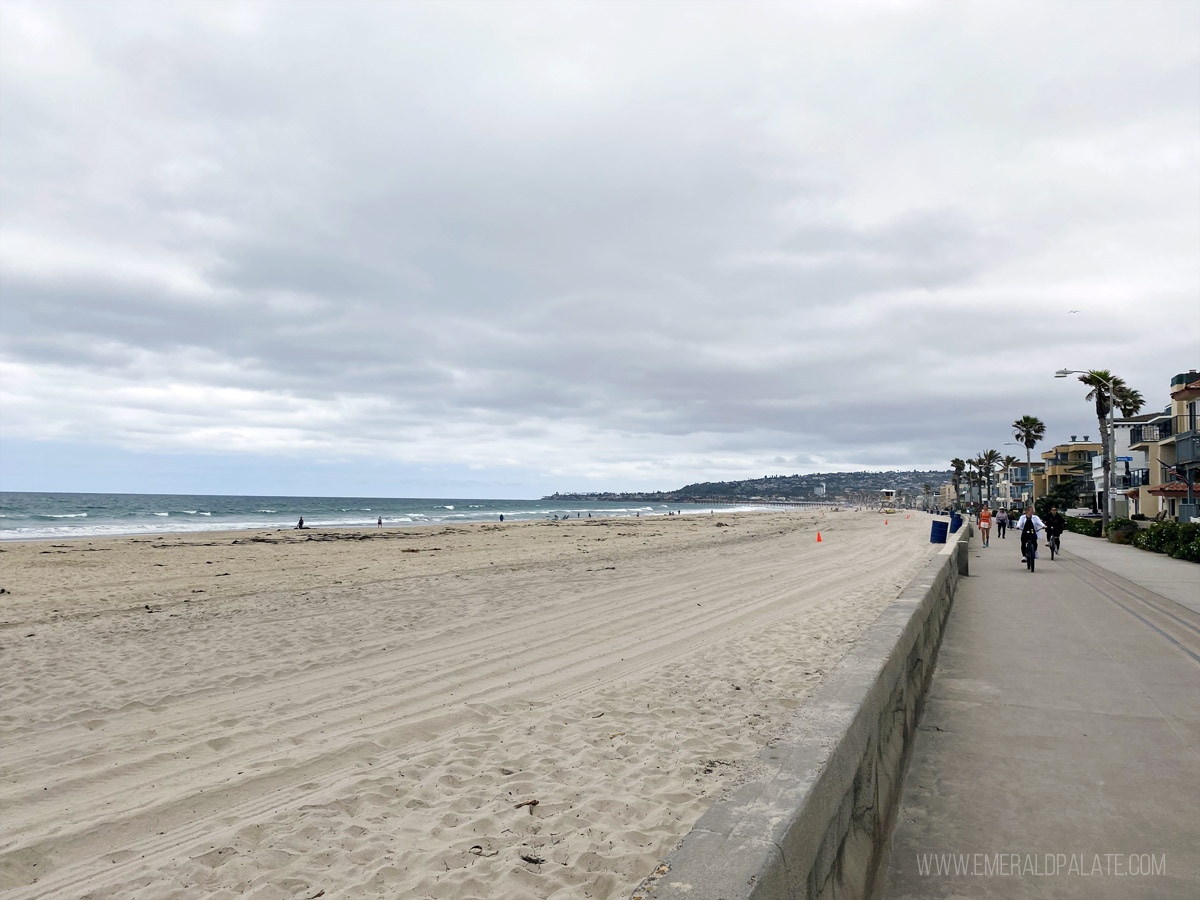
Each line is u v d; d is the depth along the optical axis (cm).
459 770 565
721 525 6775
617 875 397
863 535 4628
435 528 5703
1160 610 1189
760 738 636
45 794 539
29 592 1731
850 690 349
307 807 495
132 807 512
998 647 890
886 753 401
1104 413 4206
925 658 671
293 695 808
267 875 405
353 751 622
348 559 2708
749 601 1476
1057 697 662
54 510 8838
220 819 488
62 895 392
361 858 424
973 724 584
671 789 520
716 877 179
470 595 1582
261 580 1970
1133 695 667
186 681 870
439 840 446
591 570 2138
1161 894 338
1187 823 407
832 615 1268
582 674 889
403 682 859
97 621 1291
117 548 3319
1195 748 524
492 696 793
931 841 393
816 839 236
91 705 773
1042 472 10744
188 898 384
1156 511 6131
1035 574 1788
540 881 392
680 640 1088
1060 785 461
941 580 955
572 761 583
